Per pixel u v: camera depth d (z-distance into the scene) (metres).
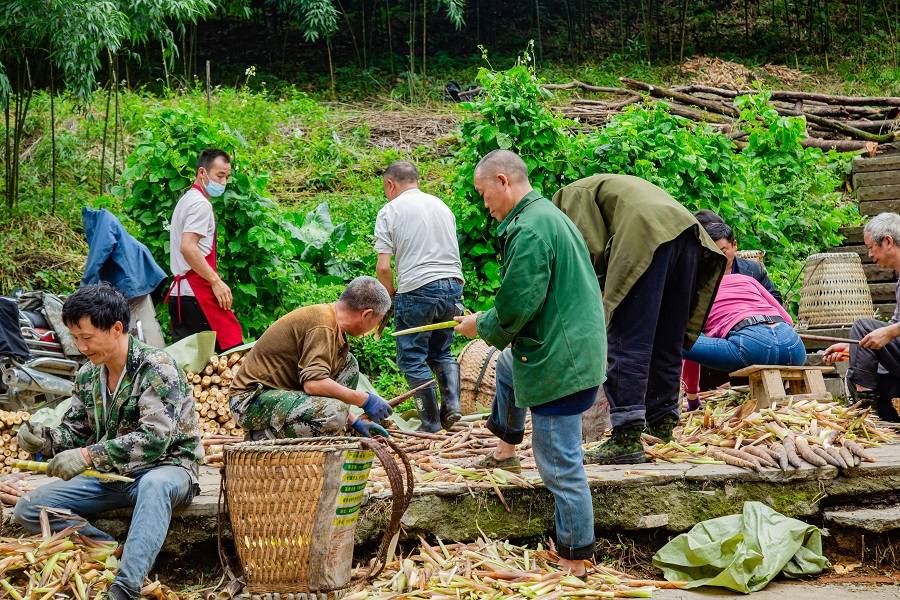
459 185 8.46
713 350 5.53
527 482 4.33
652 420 4.97
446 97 15.14
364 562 4.23
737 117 13.34
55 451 4.10
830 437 4.74
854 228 10.03
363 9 18.12
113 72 10.72
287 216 8.87
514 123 8.50
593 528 3.98
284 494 3.68
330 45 17.59
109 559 3.90
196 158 7.78
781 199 10.05
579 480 3.88
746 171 9.57
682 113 13.16
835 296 7.39
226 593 3.93
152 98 13.02
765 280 6.54
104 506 4.05
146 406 3.89
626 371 4.63
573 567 3.94
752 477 4.42
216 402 6.36
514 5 20.08
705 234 4.79
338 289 8.43
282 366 4.48
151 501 3.79
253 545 3.72
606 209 4.80
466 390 6.78
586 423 5.47
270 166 11.44
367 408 4.40
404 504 3.97
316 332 4.39
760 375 5.47
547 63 18.06
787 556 4.12
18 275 8.71
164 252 7.86
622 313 4.65
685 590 4.01
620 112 13.35
